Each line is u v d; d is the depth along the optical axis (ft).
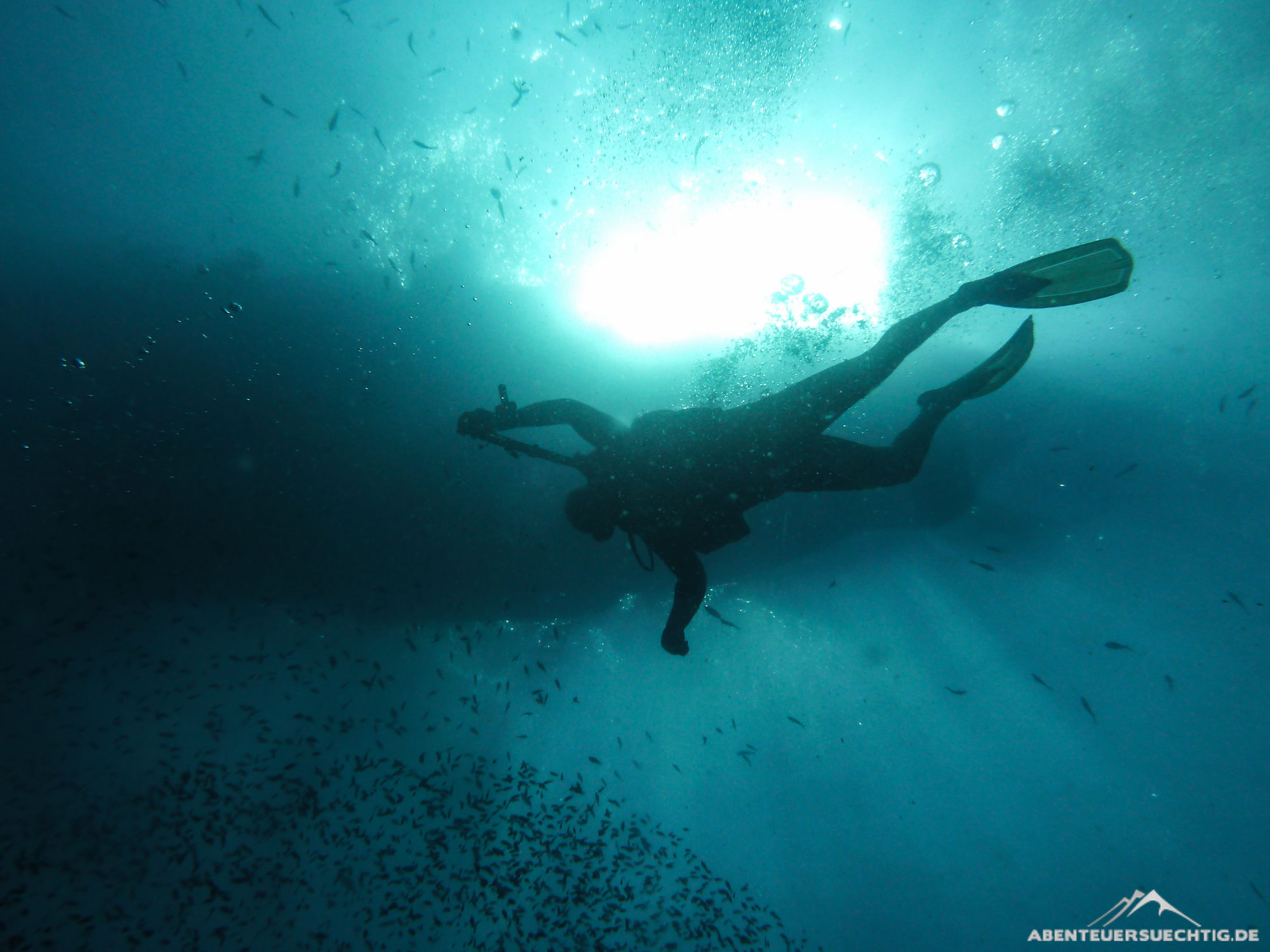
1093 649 9.93
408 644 11.16
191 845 8.86
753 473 7.09
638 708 11.00
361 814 9.46
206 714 10.05
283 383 11.82
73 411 11.20
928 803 9.56
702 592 7.27
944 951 8.31
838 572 11.75
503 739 10.55
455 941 8.39
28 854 8.51
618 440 7.22
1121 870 8.45
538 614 11.69
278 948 8.13
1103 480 10.98
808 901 8.93
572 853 9.34
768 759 10.29
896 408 11.53
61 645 10.26
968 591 10.98
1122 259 7.84
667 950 8.41
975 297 7.70
